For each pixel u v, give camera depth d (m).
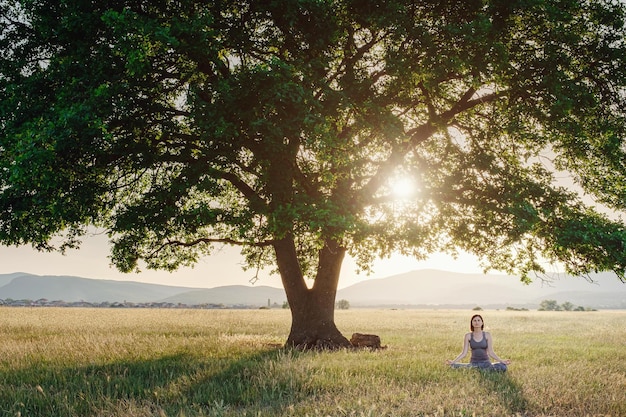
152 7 13.48
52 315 40.69
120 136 13.79
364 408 7.33
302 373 9.80
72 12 12.34
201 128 12.45
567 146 16.09
